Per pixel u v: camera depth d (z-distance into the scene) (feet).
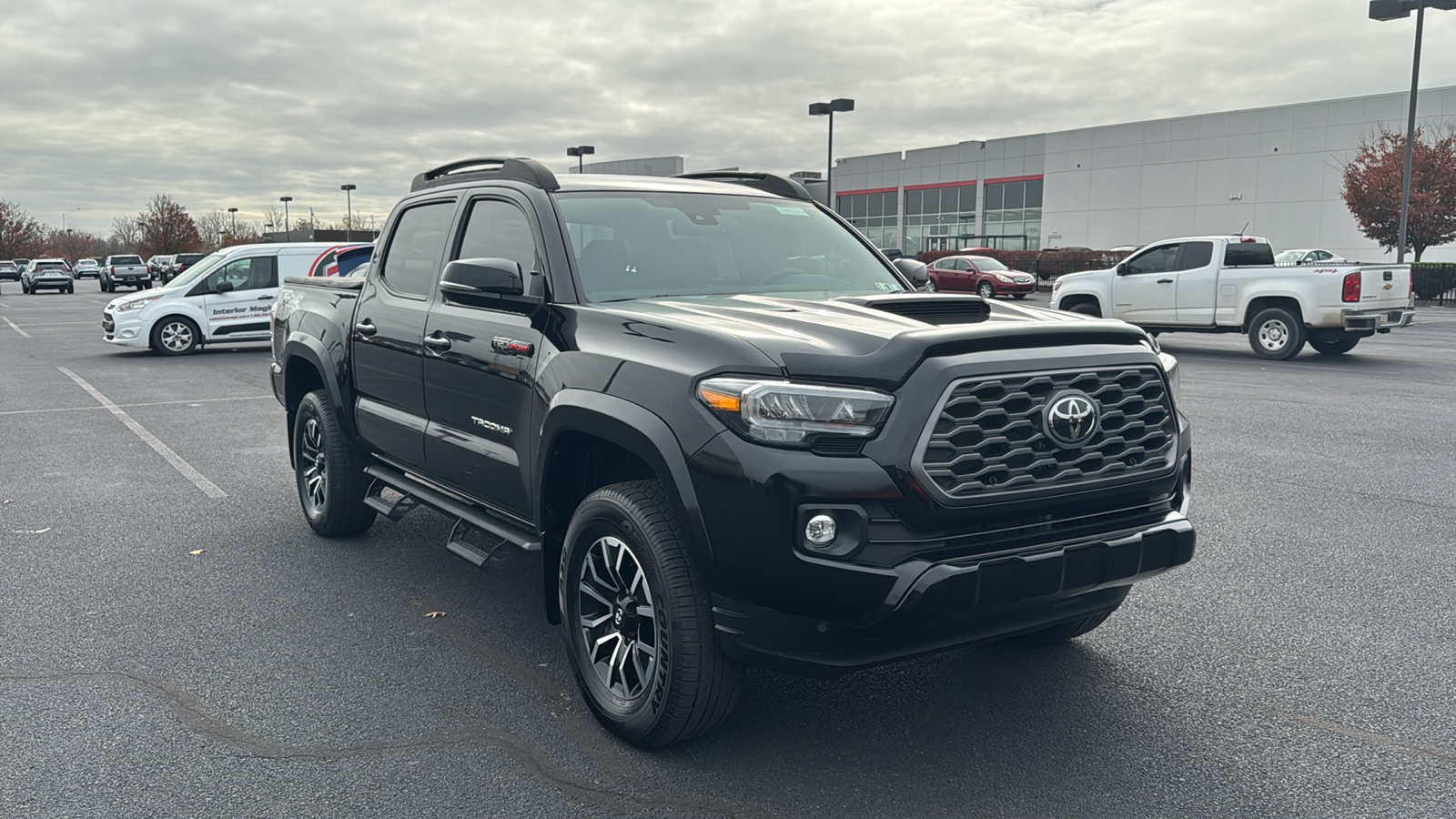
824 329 10.14
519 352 12.41
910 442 9.21
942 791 10.00
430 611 15.20
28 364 52.06
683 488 9.71
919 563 9.13
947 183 192.54
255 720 11.57
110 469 25.59
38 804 9.71
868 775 10.31
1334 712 11.71
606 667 11.48
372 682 12.64
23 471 25.30
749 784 10.15
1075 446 9.91
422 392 14.85
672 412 9.92
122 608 15.31
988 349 9.81
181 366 51.08
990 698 12.14
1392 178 117.29
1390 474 24.20
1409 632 14.17
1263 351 50.47
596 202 13.66
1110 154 171.53
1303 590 16.01
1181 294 53.06
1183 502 11.18
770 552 9.24
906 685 12.51
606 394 10.71
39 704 11.96
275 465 26.00
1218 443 28.19
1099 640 14.01
